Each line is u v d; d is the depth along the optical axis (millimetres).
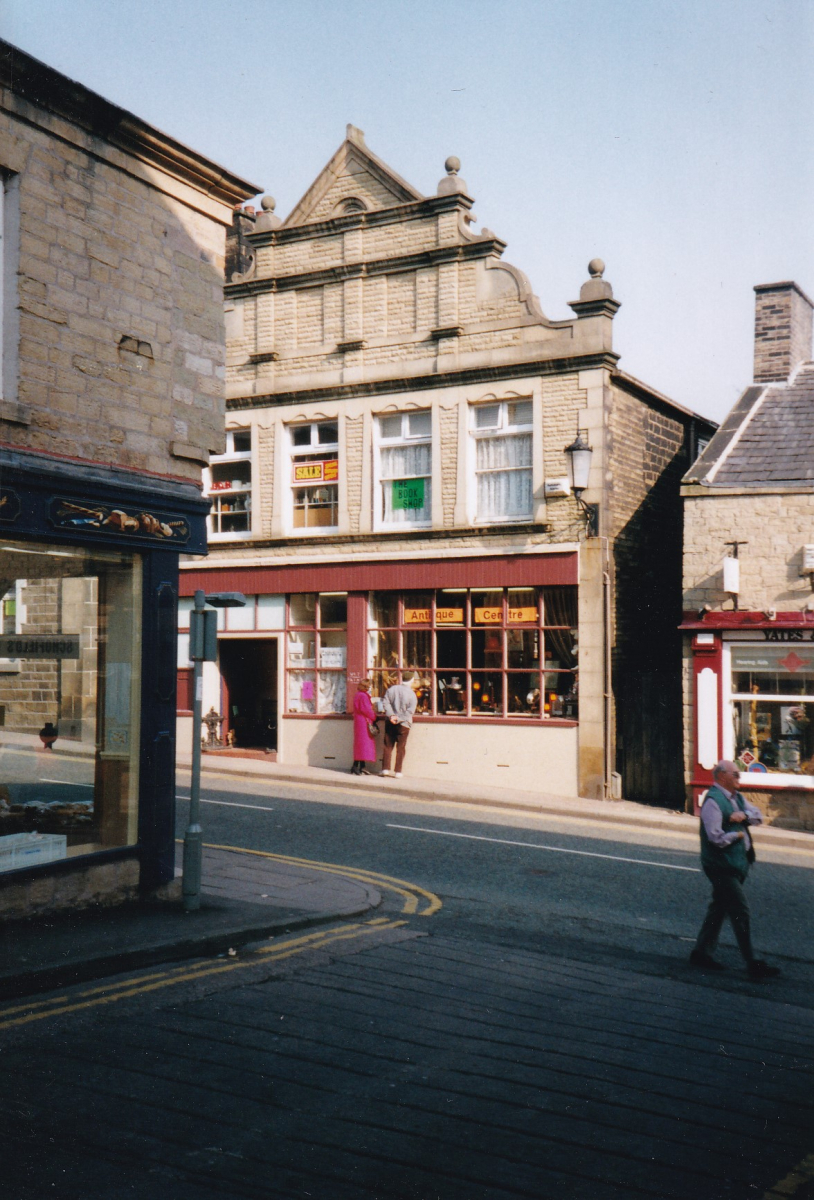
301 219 20391
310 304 20219
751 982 8164
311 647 20031
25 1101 4867
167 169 9469
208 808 14672
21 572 8195
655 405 19750
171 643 9320
